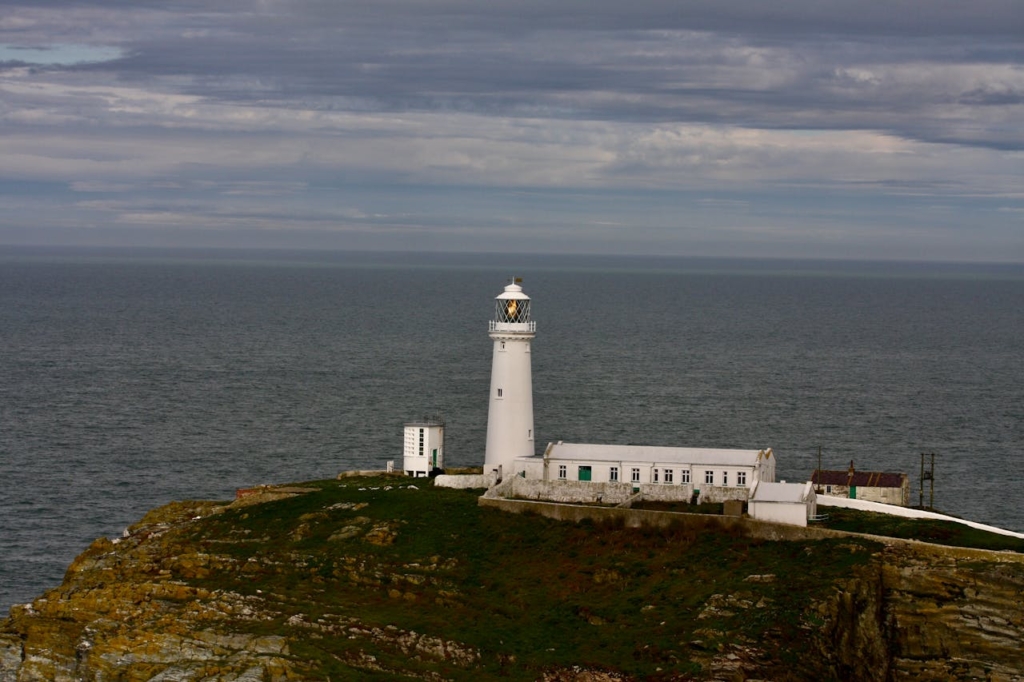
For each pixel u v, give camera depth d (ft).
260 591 329.11
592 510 365.81
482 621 318.24
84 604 329.72
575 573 339.77
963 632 308.40
